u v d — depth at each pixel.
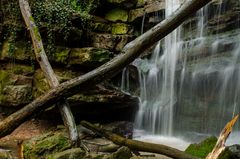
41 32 8.39
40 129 7.98
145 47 6.04
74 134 6.10
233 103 8.10
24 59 8.38
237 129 7.94
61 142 5.89
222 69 8.44
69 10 8.81
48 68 7.36
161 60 9.82
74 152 5.36
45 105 6.17
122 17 10.23
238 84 8.06
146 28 10.32
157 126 9.10
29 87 8.23
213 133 8.25
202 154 5.61
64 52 8.47
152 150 5.60
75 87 6.20
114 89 8.92
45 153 5.67
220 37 9.05
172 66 9.49
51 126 8.16
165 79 9.44
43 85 7.97
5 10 8.48
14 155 6.07
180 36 9.82
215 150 4.18
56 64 8.52
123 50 6.11
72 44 8.92
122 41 9.61
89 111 8.46
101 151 6.23
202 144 6.03
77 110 8.28
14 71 8.35
